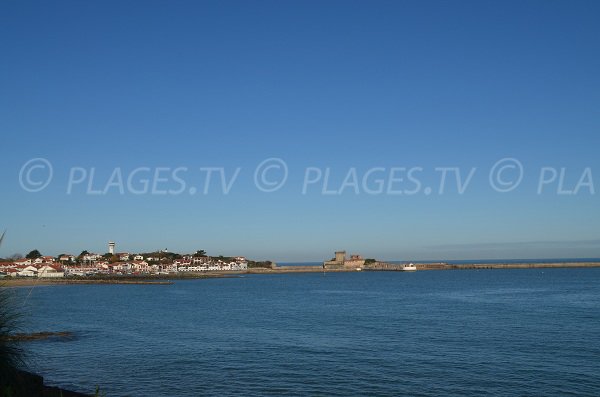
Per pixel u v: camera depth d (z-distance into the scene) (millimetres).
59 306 89750
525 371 32750
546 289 121375
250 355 39438
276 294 123688
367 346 42656
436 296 105875
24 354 14594
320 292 130125
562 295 100562
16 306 14453
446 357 37469
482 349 40406
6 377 13844
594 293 105000
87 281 193250
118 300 106062
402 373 32781
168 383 31141
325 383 30719
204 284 190625
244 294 125562
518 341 43938
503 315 65062
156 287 168500
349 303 90875
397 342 44500
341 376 32281
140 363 36938
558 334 47594
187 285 183500
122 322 63406
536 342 43281
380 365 35156
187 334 51625
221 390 29453
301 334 50531
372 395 28125
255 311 77188
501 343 43062
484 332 49719
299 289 147500
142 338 49062
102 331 54438
